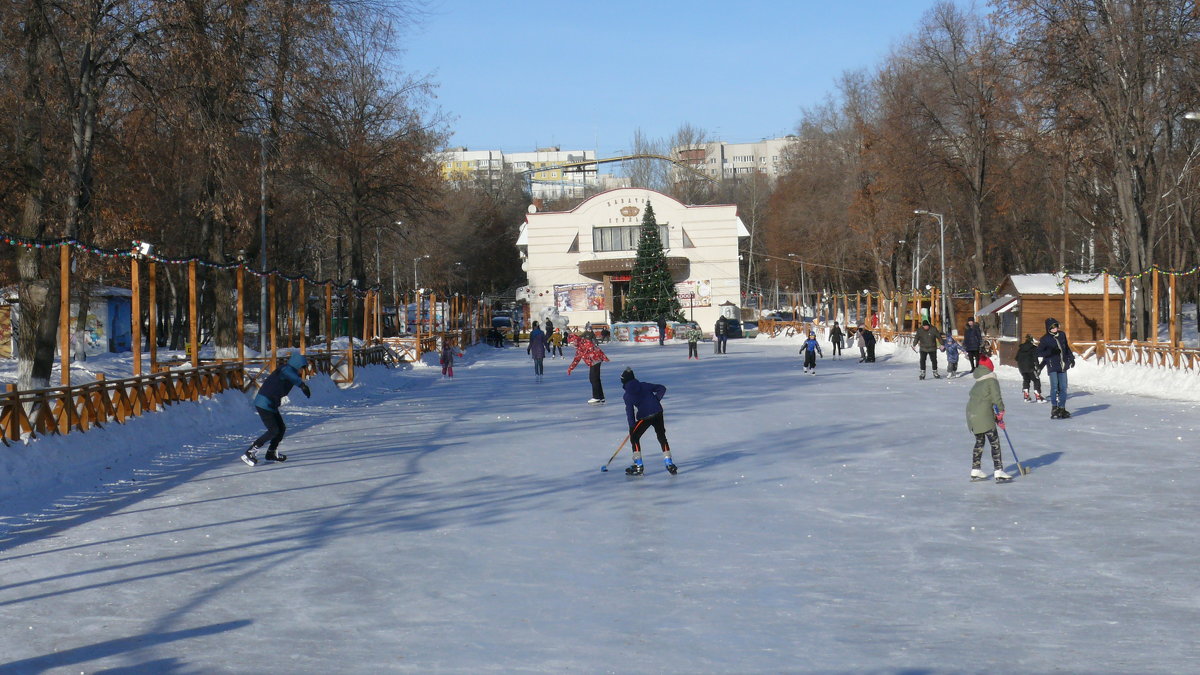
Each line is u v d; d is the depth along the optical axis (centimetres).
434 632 701
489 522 1097
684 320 8319
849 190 7162
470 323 7331
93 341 4722
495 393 3061
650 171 13625
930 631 688
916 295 5769
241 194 2600
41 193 2158
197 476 1436
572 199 15238
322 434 1981
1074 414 2109
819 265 8275
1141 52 3681
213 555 946
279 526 1080
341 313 6675
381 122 4741
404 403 2738
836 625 705
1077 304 3550
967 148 5281
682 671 614
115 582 849
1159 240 4300
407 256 8275
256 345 5628
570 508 1175
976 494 1215
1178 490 1202
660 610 750
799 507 1157
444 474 1440
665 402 2598
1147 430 1795
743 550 945
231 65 2334
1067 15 3759
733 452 1639
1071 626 691
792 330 7650
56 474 1378
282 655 654
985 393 1306
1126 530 991
